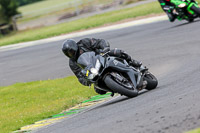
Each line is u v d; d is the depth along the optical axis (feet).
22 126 100.94
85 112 93.25
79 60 87.45
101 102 104.27
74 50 87.45
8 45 373.40
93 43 89.20
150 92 92.84
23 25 538.88
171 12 212.43
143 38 212.43
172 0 210.59
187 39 174.70
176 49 160.25
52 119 99.86
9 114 124.26
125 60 91.56
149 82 95.76
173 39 184.44
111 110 82.23
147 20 290.35
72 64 92.48
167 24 242.78
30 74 195.72
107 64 85.66
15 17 559.38
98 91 94.84
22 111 124.67
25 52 288.30
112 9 450.71
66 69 185.78
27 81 180.14
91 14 462.60
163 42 184.44
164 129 56.44
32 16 532.73
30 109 125.08
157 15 304.09
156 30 228.84
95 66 85.30
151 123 61.16
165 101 75.87
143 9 356.59
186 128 54.49
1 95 158.20
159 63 142.82
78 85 144.87
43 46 299.17
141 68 93.86
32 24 529.86
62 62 207.62
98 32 296.92
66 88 144.46
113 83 85.46
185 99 72.64
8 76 205.67
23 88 162.91
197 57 134.62
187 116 60.23
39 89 152.35
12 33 496.23
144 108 73.97
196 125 54.70
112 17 365.61
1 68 238.48
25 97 145.59
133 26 279.90
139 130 58.85
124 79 86.58
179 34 192.75
